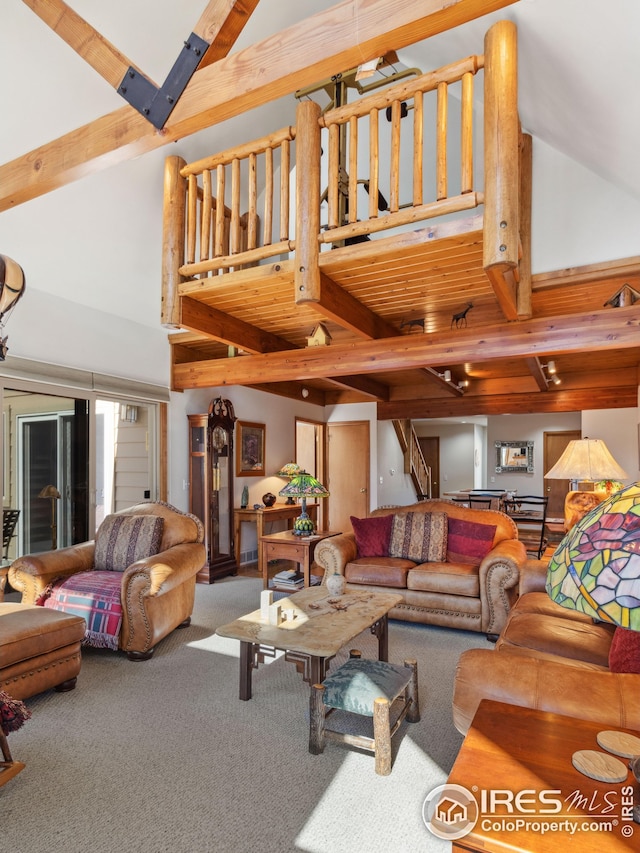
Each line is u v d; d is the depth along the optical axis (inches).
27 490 167.2
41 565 141.4
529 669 64.6
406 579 158.2
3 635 100.2
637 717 56.4
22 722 82.1
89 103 136.9
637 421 258.1
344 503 328.2
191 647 140.3
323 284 130.2
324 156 212.8
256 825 70.9
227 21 83.0
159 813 73.4
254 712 103.3
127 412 224.8
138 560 149.3
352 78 154.6
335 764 85.4
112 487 231.0
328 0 169.2
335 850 66.3
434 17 67.2
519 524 353.7
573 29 85.3
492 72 101.3
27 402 166.6
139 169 165.9
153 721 99.7
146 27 137.9
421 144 111.4
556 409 282.7
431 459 474.9
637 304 140.4
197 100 85.3
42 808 74.5
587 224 161.3
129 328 201.6
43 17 97.7
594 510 38.4
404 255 117.2
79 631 114.6
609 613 31.8
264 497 254.5
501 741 47.9
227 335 167.8
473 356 157.0
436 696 110.1
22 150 135.6
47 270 166.2
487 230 101.4
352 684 89.5
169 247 144.4
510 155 99.7
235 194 138.0
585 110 111.3
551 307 189.3
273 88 80.0
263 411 278.4
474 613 147.6
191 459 227.9
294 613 111.5
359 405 327.3
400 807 74.5
